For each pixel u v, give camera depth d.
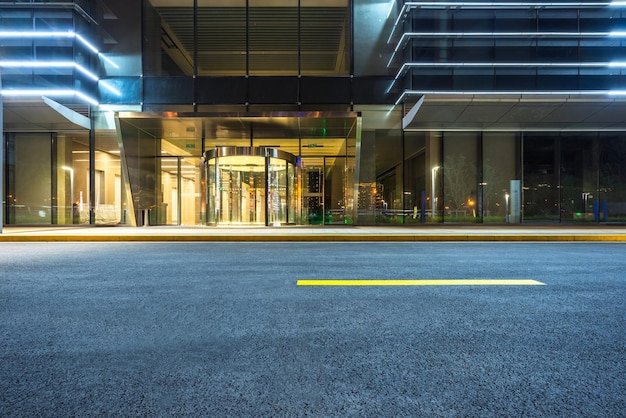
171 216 19.55
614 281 5.78
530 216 19.81
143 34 19.08
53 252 9.43
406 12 17.38
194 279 5.91
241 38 19.38
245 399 2.27
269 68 19.23
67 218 19.06
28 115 17.22
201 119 16.67
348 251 9.61
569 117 18.09
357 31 19.14
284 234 12.94
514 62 17.06
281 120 16.86
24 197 19.23
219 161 18.00
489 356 2.92
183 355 2.94
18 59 17.12
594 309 4.21
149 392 2.36
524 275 6.27
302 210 19.34
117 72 18.94
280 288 5.26
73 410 2.16
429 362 2.80
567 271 6.67
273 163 18.08
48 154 19.25
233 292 5.02
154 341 3.24
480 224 19.39
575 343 3.19
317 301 4.54
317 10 19.39
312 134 19.27
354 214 18.06
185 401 2.25
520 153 19.86
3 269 6.88
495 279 5.92
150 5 19.27
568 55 17.17
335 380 2.52
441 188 19.53
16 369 2.70
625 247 10.65
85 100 18.12
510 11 17.14
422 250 9.86
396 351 3.01
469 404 2.22
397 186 19.25
